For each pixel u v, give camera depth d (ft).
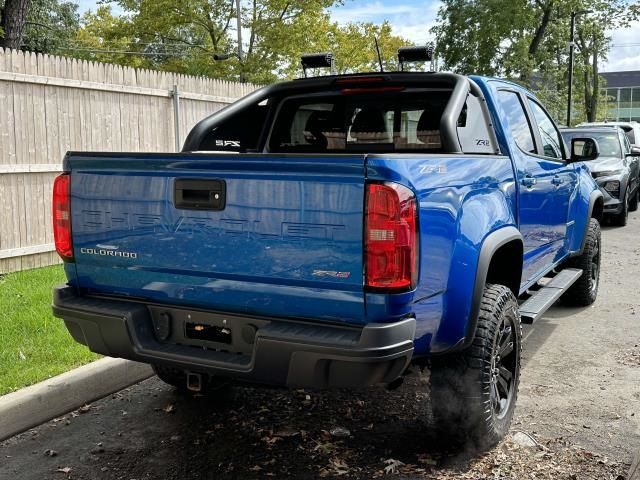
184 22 107.55
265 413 14.43
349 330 10.01
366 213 9.57
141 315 11.54
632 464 11.96
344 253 9.75
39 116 26.13
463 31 117.91
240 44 107.65
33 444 13.03
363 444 12.95
